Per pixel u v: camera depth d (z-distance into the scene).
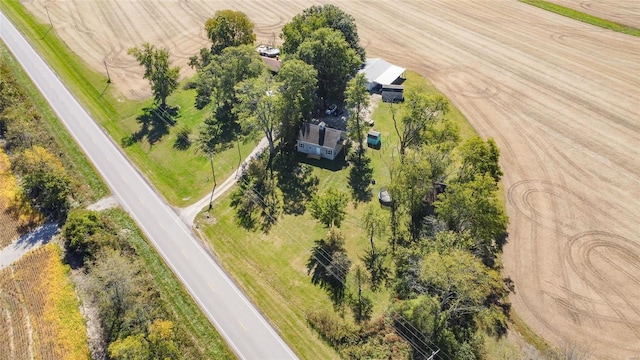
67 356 51.00
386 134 82.88
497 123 84.88
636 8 120.12
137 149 81.75
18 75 101.62
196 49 111.81
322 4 130.38
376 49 109.12
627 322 52.66
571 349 48.22
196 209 69.31
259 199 70.50
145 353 46.81
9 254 63.28
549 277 57.94
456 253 50.62
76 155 79.31
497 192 70.31
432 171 62.44
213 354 50.66
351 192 71.12
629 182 71.50
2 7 132.75
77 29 120.94
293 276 59.00
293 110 75.81
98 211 68.38
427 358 48.84
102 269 54.97
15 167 76.56
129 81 100.56
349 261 59.94
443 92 93.69
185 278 58.88
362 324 52.88
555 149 78.50
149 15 127.88
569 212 66.81
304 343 51.66
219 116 88.25
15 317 55.44
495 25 117.69
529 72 98.81
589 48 105.94
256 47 108.25
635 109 86.69
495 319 53.06
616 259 59.88
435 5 128.88
